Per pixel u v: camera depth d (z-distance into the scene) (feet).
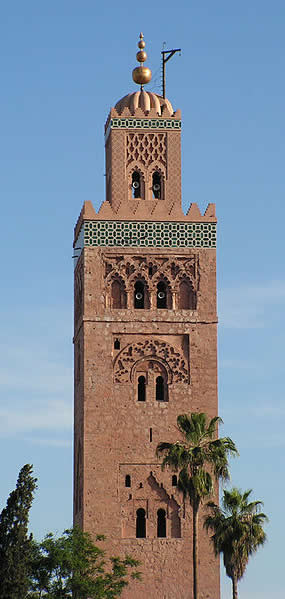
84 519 337.93
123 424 343.67
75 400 363.56
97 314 348.59
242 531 292.40
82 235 355.36
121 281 351.46
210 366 349.41
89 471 340.59
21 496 314.96
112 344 347.77
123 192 358.84
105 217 353.72
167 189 360.07
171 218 355.56
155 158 362.33
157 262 353.31
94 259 351.25
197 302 352.28
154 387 346.95
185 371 348.79
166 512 339.98
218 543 295.48
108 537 337.31
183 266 353.92
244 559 293.23
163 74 377.09
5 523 313.53
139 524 341.00
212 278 353.92
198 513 339.98
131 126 362.94
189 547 338.34
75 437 360.28
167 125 364.17
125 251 352.69
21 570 309.22
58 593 313.94
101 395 344.69
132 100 368.07
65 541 318.86
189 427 305.32
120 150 361.51
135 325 349.00
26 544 312.09
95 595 314.35
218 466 298.76
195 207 357.00
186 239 355.15
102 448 342.03
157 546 337.93
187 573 337.11
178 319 350.64
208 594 335.67
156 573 336.49
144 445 343.05
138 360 347.77
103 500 339.36
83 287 351.46
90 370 345.72
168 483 341.41
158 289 353.92
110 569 335.06
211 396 348.18
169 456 298.56
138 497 340.39
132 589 334.85
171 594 335.67
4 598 306.14
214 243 355.77
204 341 350.43
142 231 354.13
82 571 320.50
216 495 337.72
